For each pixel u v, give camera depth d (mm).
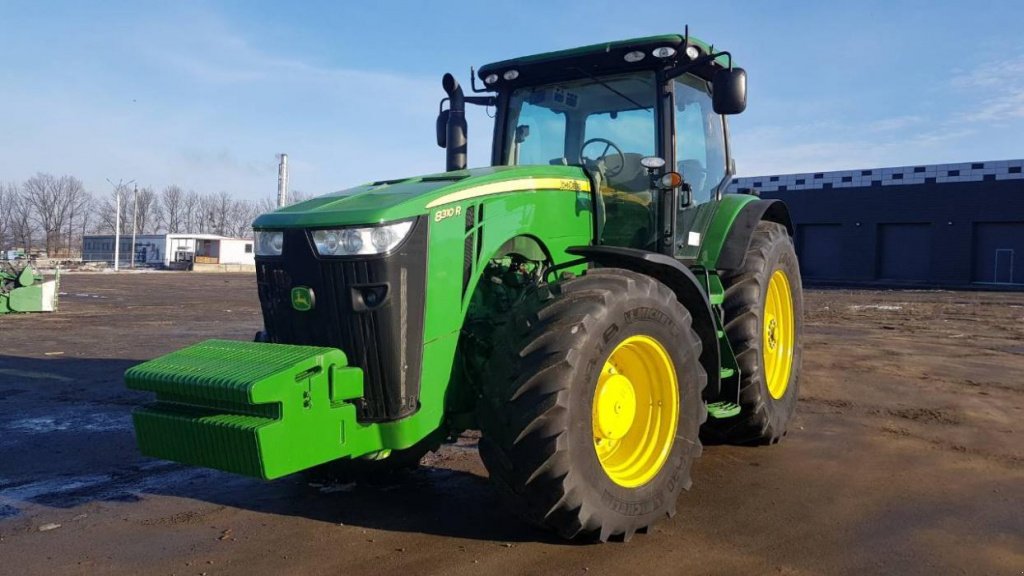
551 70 4797
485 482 4449
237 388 2908
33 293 16531
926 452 5078
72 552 3443
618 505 3408
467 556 3336
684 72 4492
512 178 3885
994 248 30016
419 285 3357
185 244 64250
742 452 5094
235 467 2977
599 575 3133
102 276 39969
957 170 30406
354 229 3262
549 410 3195
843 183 33312
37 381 7965
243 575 3162
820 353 9859
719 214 5125
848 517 3842
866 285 29125
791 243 5844
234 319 15172
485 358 3750
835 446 5238
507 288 3986
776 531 3648
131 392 7383
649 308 3607
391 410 3340
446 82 5008
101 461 5020
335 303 3322
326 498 4191
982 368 8641
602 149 4707
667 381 3740
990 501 4098
